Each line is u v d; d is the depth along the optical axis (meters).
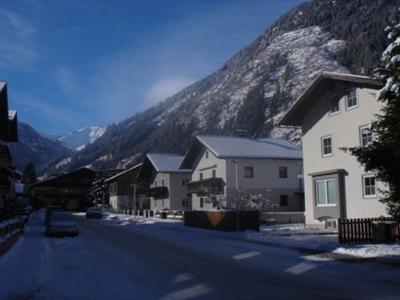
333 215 30.50
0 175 41.41
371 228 21.28
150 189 74.06
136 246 22.09
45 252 19.64
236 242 23.64
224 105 173.88
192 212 37.59
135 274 13.74
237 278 12.91
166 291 11.21
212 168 53.09
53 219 29.44
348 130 29.92
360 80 28.02
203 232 31.28
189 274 13.66
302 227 33.00
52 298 10.54
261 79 170.62
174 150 162.25
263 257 17.44
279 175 51.69
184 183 67.88
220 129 154.62
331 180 31.11
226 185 49.47
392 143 15.19
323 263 15.58
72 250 20.45
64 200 112.31
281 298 10.30
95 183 107.75
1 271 14.05
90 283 12.33
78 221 51.41
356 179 29.11
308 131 33.62
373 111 28.08
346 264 15.20
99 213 60.72
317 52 168.12
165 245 22.48
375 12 186.62
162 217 56.22
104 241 25.00
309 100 33.16
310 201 33.12
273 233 27.88
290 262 15.98
